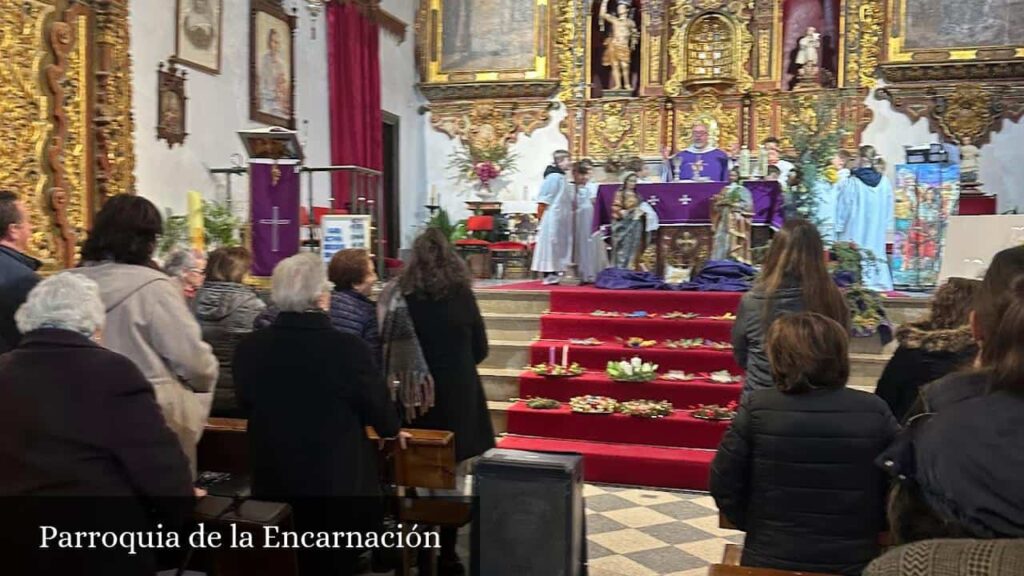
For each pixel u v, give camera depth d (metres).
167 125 7.76
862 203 9.98
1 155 6.04
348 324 3.89
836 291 3.87
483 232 12.79
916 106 12.61
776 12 13.13
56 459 2.07
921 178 10.20
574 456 3.03
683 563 4.47
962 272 5.61
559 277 10.62
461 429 4.03
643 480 5.94
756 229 9.45
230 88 8.94
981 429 1.41
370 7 12.17
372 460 3.14
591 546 4.72
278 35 9.88
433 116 14.21
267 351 3.01
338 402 2.98
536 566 2.85
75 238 6.67
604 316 7.93
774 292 3.89
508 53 13.90
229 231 7.71
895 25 12.66
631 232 9.47
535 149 13.94
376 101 12.41
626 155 13.52
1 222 3.39
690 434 6.17
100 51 6.91
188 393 3.06
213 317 4.00
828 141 10.43
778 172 10.80
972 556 1.18
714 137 13.19
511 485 2.87
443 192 14.26
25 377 2.12
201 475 3.82
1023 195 12.26
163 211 7.78
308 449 2.95
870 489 2.49
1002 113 12.31
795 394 2.60
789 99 13.02
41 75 6.39
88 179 6.85
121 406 2.14
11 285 3.17
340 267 4.01
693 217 9.40
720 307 7.95
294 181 7.64
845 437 2.49
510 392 7.07
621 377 6.74
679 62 13.48
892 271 10.33
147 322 2.88
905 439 1.72
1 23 6.02
